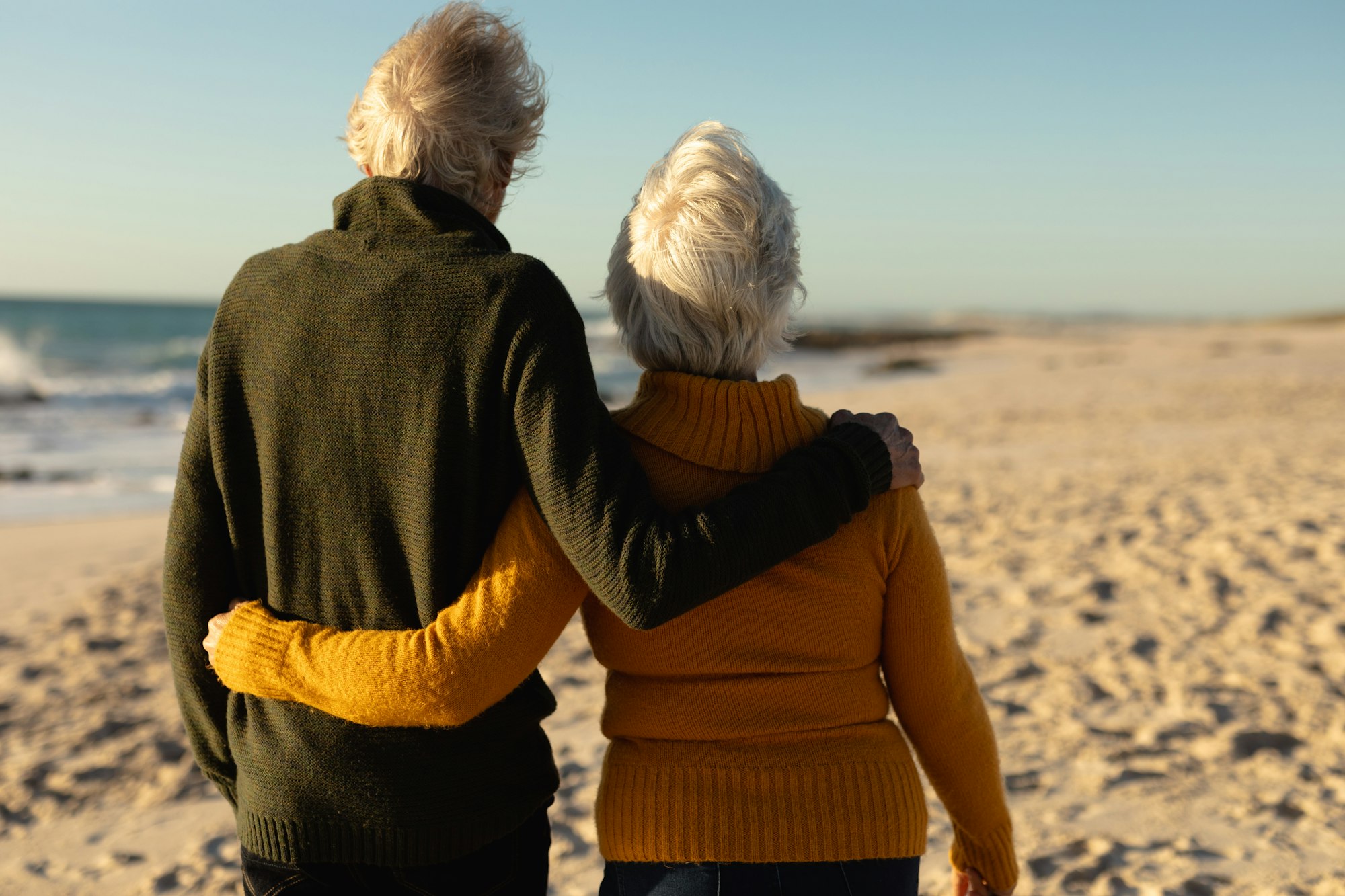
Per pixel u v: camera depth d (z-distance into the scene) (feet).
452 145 4.62
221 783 5.02
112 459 42.73
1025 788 9.96
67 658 15.42
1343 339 150.92
